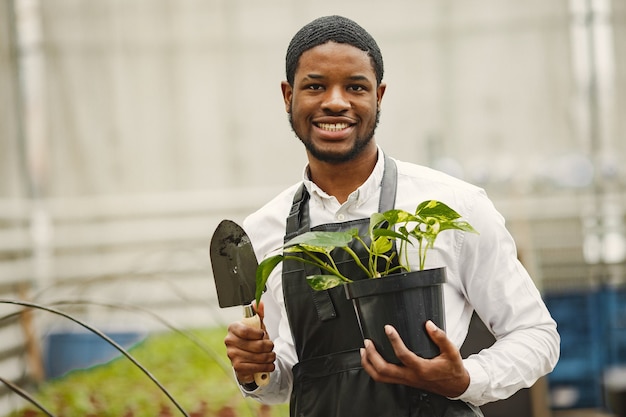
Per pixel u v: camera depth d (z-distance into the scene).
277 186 9.18
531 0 9.22
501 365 2.20
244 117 9.22
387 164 2.40
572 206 8.64
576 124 9.21
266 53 9.23
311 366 2.30
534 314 2.30
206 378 5.67
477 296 2.34
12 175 8.23
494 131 9.23
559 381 6.74
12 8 8.41
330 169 2.36
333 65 2.25
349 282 2.07
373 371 2.07
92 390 5.43
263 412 5.07
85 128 9.05
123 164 9.12
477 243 2.31
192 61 9.19
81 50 9.08
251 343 2.30
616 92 9.23
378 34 9.27
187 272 7.76
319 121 2.27
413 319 2.04
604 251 8.42
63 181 9.04
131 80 9.14
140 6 9.12
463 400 2.21
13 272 7.01
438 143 9.20
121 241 8.80
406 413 2.21
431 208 2.01
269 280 2.47
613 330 7.01
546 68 9.24
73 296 6.61
